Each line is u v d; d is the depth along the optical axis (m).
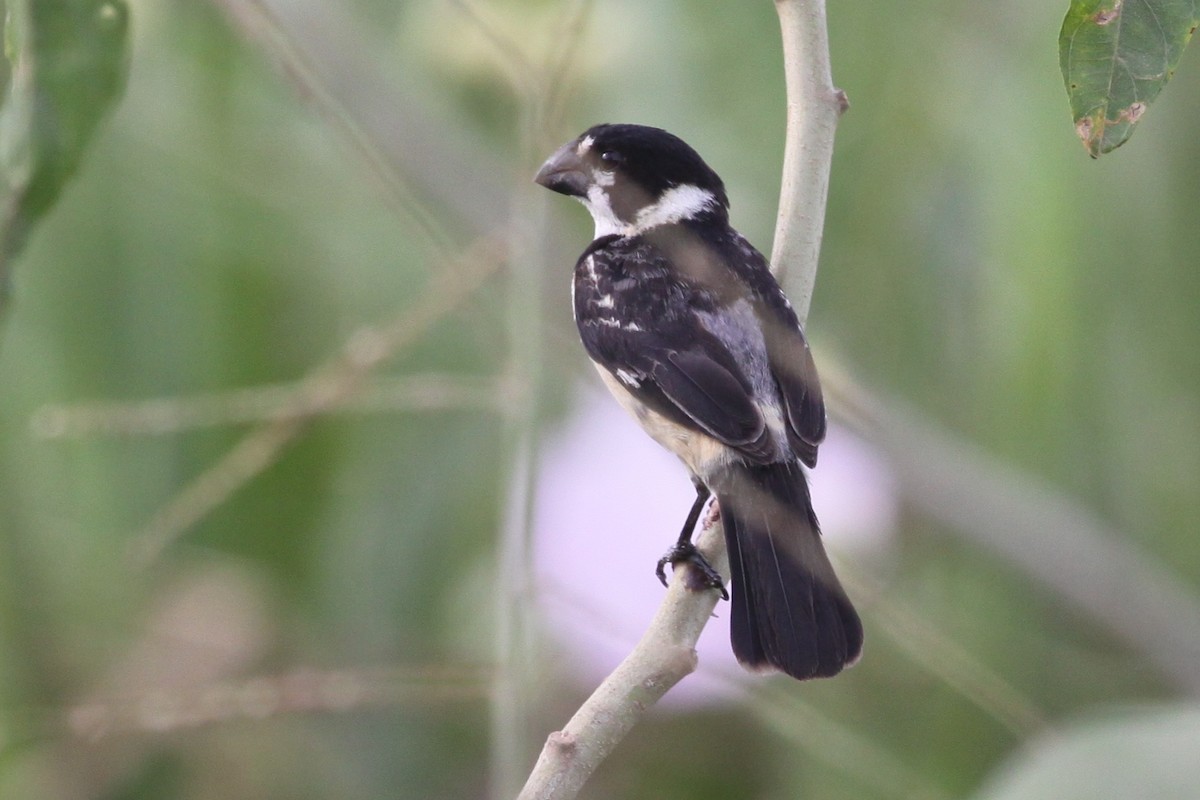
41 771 10.15
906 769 8.95
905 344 10.24
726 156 10.34
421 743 10.94
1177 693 9.80
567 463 10.56
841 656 6.78
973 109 9.95
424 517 11.07
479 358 10.80
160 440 10.85
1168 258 9.97
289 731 10.82
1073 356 9.82
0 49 8.70
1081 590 9.52
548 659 9.39
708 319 7.89
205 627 10.92
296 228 10.92
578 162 8.68
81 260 10.57
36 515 10.65
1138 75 5.67
